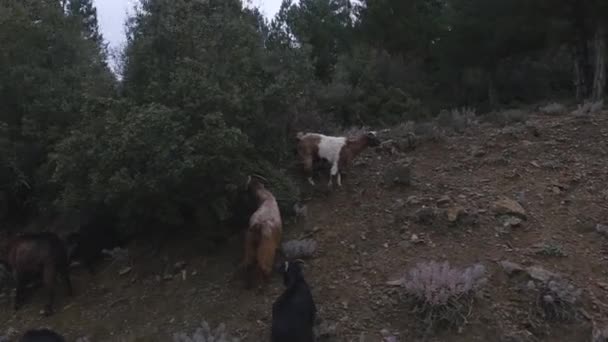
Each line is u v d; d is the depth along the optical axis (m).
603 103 13.75
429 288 6.61
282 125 9.36
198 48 9.09
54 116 10.05
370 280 7.28
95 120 8.13
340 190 9.30
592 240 7.81
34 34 11.16
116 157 7.48
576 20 17.56
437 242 7.82
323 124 11.52
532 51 20.44
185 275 7.98
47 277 7.95
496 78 23.84
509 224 8.05
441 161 10.12
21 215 10.83
